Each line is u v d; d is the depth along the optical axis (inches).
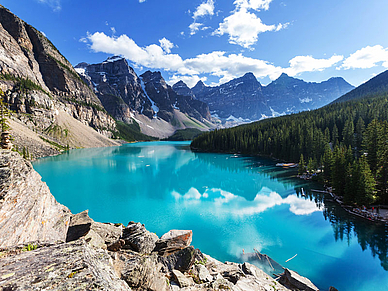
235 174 2778.1
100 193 1902.1
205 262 643.5
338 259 919.7
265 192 1940.2
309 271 843.4
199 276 506.6
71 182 2261.3
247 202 1665.8
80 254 210.4
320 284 777.6
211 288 436.1
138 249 547.8
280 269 850.1
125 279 310.8
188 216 1395.2
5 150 404.8
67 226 499.5
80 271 182.2
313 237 1103.6
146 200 1726.1
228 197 1809.8
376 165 1609.3
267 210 1483.8
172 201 1701.5
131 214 1434.5
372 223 1224.8
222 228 1218.0
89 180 2362.2
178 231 661.3
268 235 1132.5
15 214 337.4
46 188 490.9
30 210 380.2
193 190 2037.4
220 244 1045.8
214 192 1968.5
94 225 571.5
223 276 588.1
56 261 193.0
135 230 609.6
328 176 2036.2
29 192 399.2
